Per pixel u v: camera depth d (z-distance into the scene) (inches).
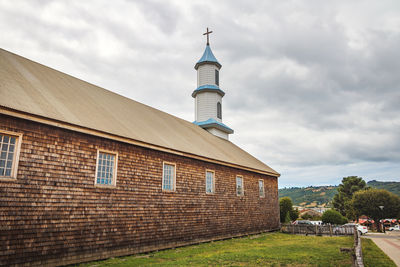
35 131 370.9
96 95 616.4
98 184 433.4
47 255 357.1
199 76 1180.5
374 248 609.9
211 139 948.6
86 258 398.9
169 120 829.2
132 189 485.1
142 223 493.7
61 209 380.5
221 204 725.9
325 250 519.2
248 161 950.4
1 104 334.3
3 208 326.6
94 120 463.5
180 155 601.0
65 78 593.6
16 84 417.1
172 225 557.6
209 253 491.8
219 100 1168.8
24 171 351.9
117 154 469.4
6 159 342.3
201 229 638.5
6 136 346.3
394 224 2918.3
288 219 1280.8
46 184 370.0
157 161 546.0
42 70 551.2
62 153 394.3
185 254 481.4
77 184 404.8
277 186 1074.1
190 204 615.5
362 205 2106.3
